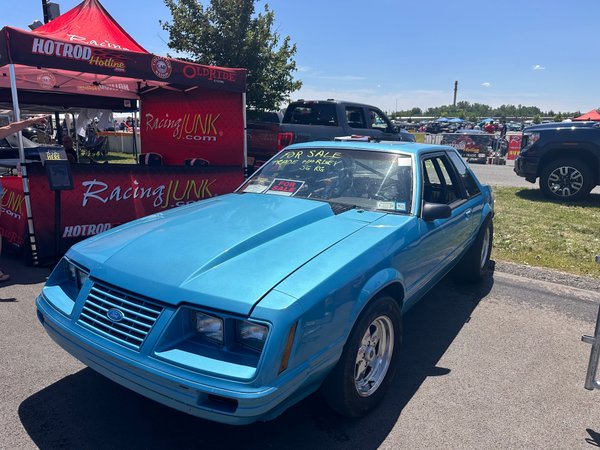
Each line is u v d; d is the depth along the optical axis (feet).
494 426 9.45
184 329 7.55
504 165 71.41
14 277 17.30
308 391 8.06
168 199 22.39
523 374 11.48
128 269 8.34
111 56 19.29
